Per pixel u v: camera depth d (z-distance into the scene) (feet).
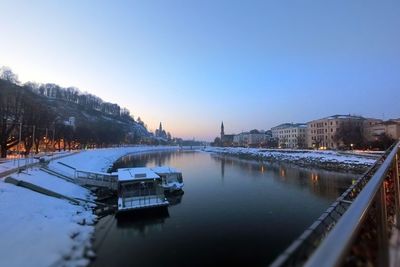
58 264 58.90
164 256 70.08
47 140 245.86
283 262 8.96
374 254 12.51
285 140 607.37
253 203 121.08
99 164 251.80
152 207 104.01
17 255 57.26
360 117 469.98
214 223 95.04
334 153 296.30
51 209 90.27
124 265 65.00
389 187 24.11
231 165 291.38
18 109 200.23
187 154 547.90
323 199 127.34
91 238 77.25
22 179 108.37
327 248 8.12
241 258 70.08
